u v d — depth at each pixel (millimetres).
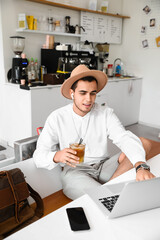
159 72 4301
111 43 4613
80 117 1491
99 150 1600
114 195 965
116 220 819
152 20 4207
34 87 2859
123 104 4301
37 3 3369
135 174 1167
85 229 764
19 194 1206
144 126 4559
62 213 848
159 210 893
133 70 4688
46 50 3455
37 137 1615
